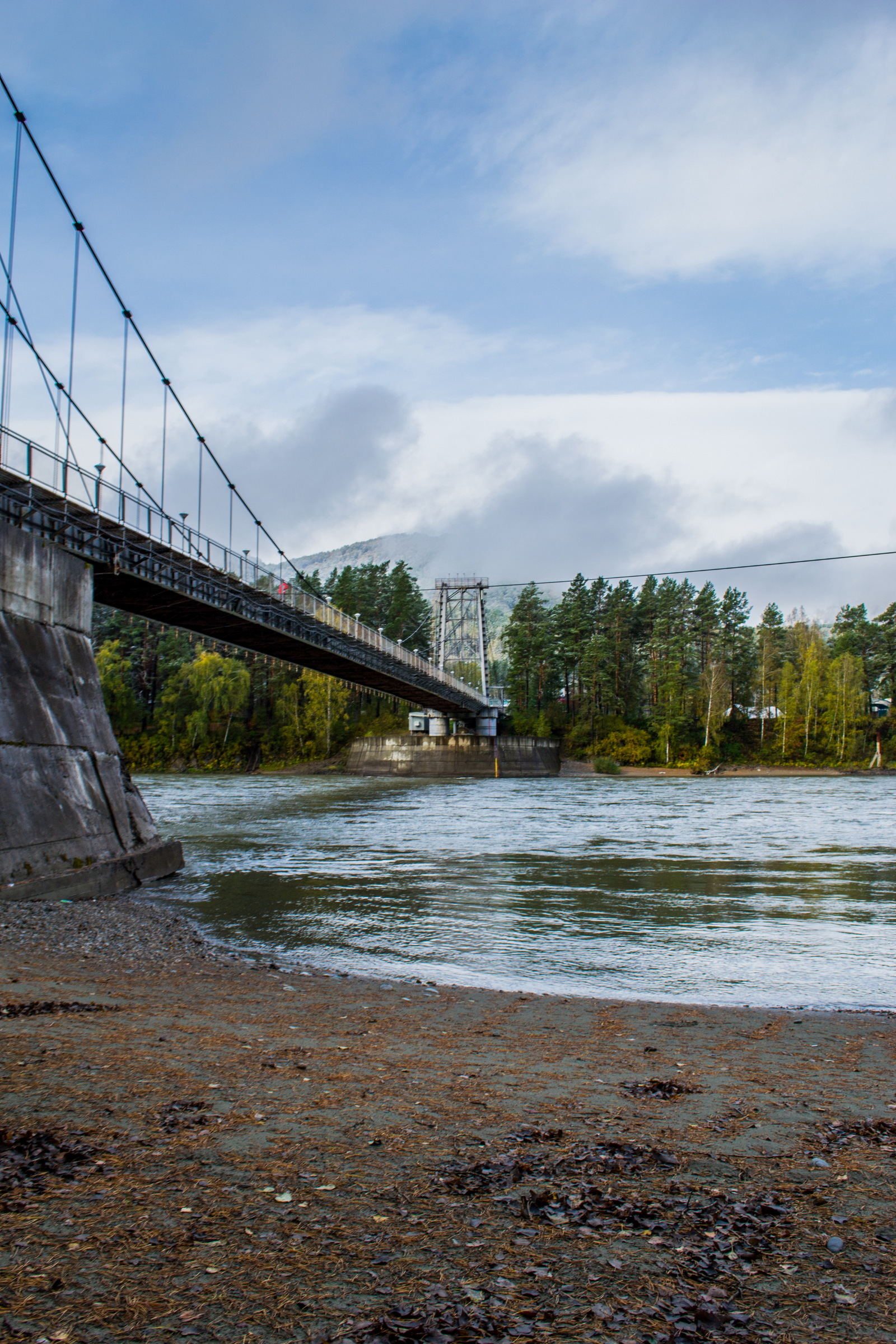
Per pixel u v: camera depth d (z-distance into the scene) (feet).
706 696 365.81
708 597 408.87
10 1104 20.16
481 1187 16.35
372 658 220.02
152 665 392.88
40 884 63.77
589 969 46.65
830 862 94.27
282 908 64.90
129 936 52.21
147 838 83.05
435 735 326.44
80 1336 11.05
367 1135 19.10
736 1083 25.66
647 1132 20.13
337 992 39.55
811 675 367.04
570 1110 21.81
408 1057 27.02
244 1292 12.26
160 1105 20.51
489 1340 11.23
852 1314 12.17
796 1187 16.89
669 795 221.87
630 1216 15.24
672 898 70.64
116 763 83.82
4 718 67.97
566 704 406.62
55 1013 30.76
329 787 250.37
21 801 66.39
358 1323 11.56
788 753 358.84
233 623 157.28
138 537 110.73
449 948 52.06
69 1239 13.65
